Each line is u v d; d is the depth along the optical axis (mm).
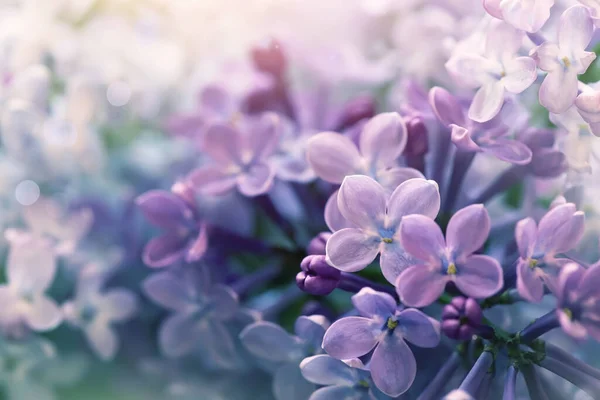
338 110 273
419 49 270
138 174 288
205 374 271
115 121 284
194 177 242
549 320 215
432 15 269
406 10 281
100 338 272
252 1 293
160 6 294
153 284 248
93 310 272
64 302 281
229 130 243
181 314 249
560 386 231
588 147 222
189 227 242
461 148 223
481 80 219
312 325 224
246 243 258
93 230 281
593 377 218
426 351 232
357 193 211
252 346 231
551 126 237
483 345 222
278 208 266
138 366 276
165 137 294
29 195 284
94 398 274
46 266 256
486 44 218
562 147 223
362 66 278
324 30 290
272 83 267
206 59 298
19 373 274
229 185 241
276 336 230
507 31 215
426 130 226
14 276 255
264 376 263
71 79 281
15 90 267
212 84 270
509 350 219
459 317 209
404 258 212
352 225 217
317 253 224
